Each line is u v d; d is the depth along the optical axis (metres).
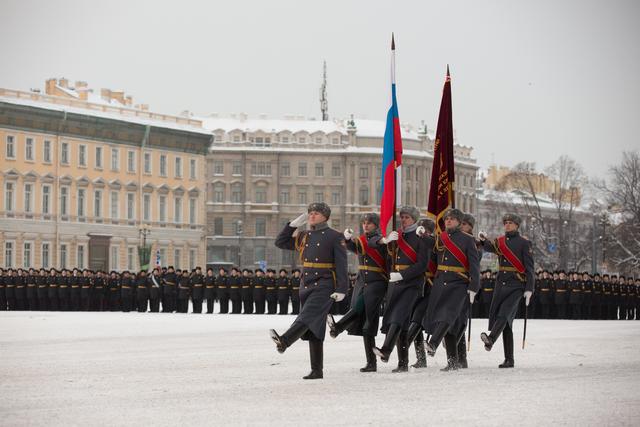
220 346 56.59
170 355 50.16
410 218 41.28
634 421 28.48
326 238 38.81
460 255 42.22
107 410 30.50
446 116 50.31
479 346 57.28
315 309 38.59
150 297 127.19
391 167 46.88
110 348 55.06
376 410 30.38
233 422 28.09
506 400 32.69
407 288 41.12
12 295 134.00
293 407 31.00
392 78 47.19
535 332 75.25
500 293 44.44
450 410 30.41
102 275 133.00
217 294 122.75
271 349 54.25
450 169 49.94
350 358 48.41
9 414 29.80
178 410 30.41
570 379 39.06
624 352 53.44
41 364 45.12
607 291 124.62
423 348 44.00
